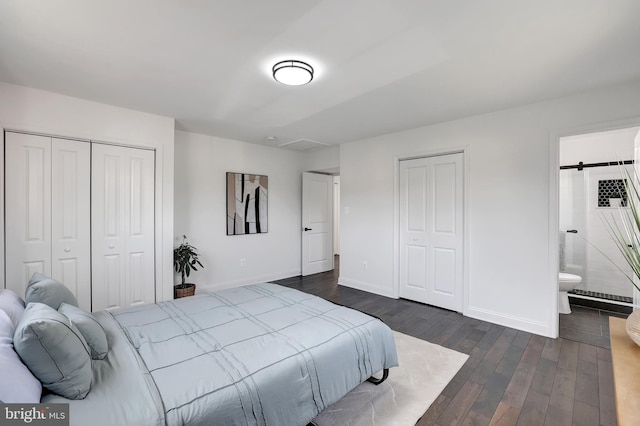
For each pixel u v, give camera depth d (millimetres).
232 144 4590
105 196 3092
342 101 2932
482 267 3316
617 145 3863
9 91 2582
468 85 2551
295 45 1952
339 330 1821
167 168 3449
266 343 1609
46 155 2781
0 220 2578
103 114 3033
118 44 1952
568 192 4156
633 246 1415
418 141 3871
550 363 2400
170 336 1670
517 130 3064
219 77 2426
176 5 1571
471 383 2133
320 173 5809
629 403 925
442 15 1646
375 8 1588
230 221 4559
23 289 2686
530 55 2061
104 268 3094
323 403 1524
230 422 1186
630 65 2189
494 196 3221
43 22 1713
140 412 1071
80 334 1303
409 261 4055
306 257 5555
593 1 1525
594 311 3596
